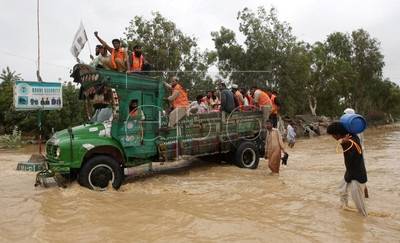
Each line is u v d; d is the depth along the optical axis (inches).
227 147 534.0
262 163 606.5
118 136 424.2
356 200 297.9
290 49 1595.7
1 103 1309.1
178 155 479.2
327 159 675.4
